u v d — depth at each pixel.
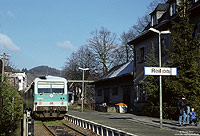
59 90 24.33
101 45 57.91
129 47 58.56
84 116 26.53
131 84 34.25
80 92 64.31
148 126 17.19
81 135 15.65
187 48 20.11
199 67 19.75
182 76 19.80
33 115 25.41
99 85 48.03
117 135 13.67
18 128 19.20
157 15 30.06
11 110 21.00
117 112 34.53
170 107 21.22
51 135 16.31
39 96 23.75
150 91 23.86
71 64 65.75
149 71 16.12
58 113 24.11
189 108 18.12
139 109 31.17
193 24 20.56
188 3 21.16
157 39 28.14
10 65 55.62
